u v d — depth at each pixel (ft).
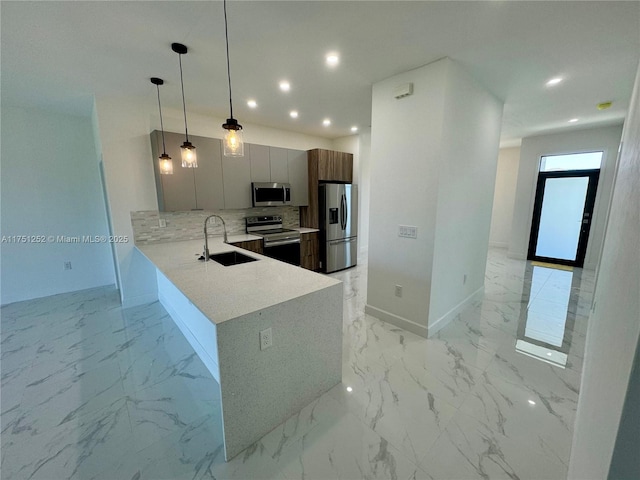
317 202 15.88
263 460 4.85
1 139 11.18
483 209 11.02
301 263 15.20
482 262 11.81
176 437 5.32
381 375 7.01
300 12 5.58
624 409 1.18
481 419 5.63
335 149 18.40
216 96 10.14
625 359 1.32
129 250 11.04
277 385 5.43
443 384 6.67
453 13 5.63
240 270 7.34
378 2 5.29
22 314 10.73
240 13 5.58
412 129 8.30
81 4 5.21
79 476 4.59
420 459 4.83
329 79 8.76
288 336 5.48
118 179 10.55
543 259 18.70
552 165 17.71
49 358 7.87
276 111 12.07
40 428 5.51
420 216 8.46
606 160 15.62
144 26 5.97
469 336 8.89
